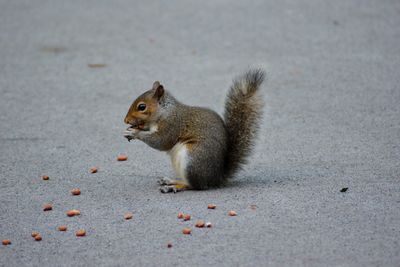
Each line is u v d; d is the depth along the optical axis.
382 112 13.33
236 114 9.95
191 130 9.83
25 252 8.00
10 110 14.44
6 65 17.52
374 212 8.67
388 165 10.55
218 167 9.80
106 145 12.32
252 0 22.67
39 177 10.73
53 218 9.01
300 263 7.41
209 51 17.91
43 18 21.67
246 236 8.14
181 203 9.34
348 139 11.97
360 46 17.67
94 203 9.52
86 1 23.78
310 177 10.19
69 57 18.00
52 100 15.03
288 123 13.03
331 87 15.03
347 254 7.55
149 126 10.02
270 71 16.17
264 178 10.28
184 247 7.94
